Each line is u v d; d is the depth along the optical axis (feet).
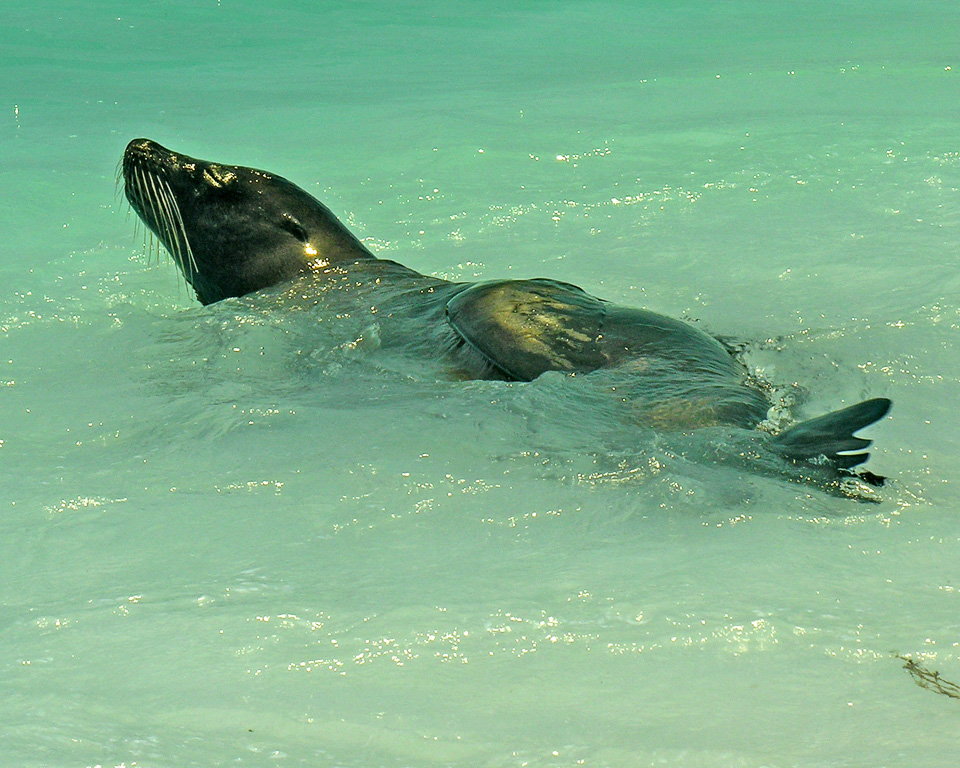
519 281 70.59
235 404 60.44
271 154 121.19
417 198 106.42
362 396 61.82
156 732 32.37
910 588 39.78
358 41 195.00
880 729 31.91
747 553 42.73
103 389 64.03
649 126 130.62
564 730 32.27
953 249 87.86
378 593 39.91
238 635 37.35
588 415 57.00
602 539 44.47
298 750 31.65
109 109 143.43
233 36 197.36
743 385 61.62
